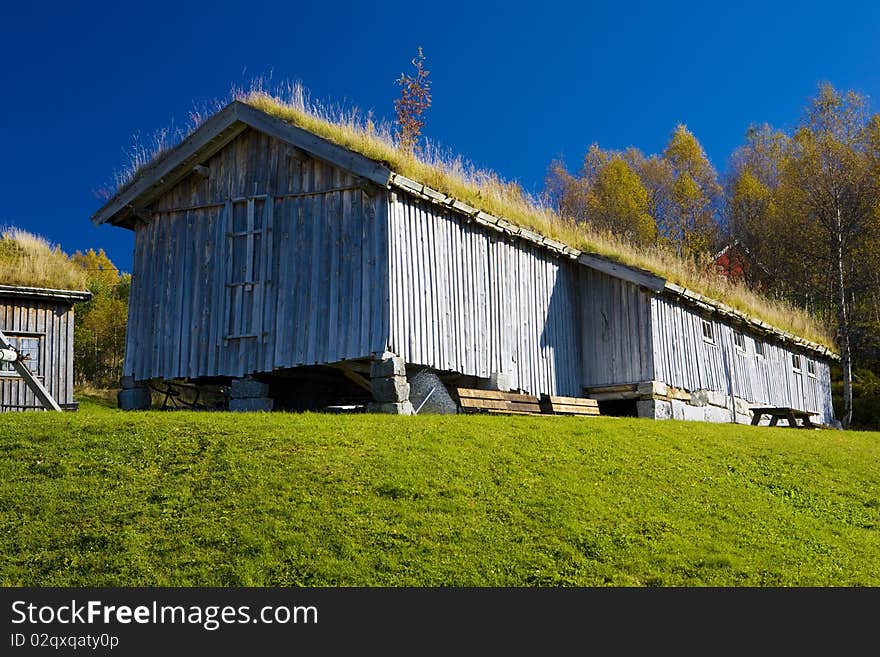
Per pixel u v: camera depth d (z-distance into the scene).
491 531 10.34
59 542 9.73
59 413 15.00
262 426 13.46
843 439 19.19
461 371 18.67
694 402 23.33
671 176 55.38
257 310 18.45
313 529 10.02
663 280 21.78
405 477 11.63
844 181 39.28
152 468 11.73
